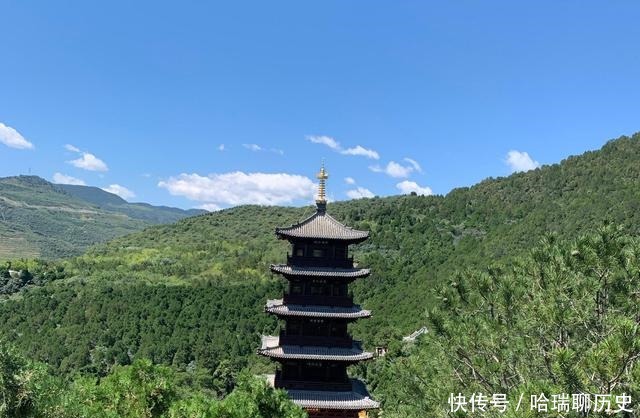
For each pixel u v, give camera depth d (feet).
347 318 140.67
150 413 66.54
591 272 66.08
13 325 398.42
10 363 40.75
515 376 71.31
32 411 40.83
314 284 144.97
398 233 519.19
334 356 137.69
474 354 73.61
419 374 80.84
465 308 75.36
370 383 243.81
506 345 71.51
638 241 66.08
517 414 49.03
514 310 71.56
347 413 136.15
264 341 155.22
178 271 533.96
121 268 556.51
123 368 72.08
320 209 153.28
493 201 545.03
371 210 622.54
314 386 138.41
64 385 47.57
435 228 506.48
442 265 401.08
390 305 353.72
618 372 50.62
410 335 274.98
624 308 64.44
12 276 507.30
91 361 340.39
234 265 541.34
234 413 62.34
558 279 65.72
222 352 343.05
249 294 427.74
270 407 68.23
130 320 392.27
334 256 146.41
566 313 62.28
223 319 387.75
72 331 378.32
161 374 70.74
